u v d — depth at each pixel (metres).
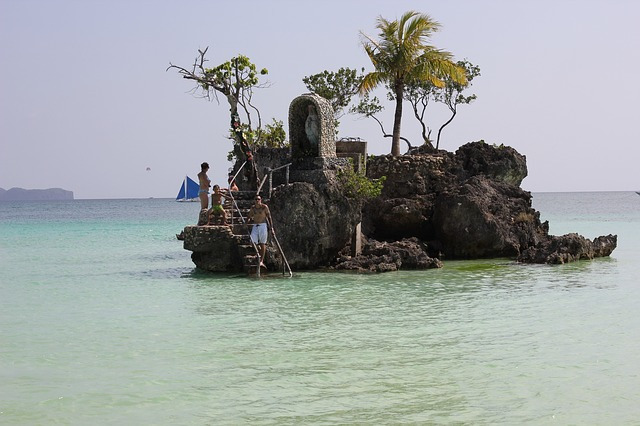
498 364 14.41
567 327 18.06
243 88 38.53
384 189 35.81
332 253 30.22
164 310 20.59
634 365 14.31
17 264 33.44
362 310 20.52
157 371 14.02
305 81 50.16
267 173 30.19
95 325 18.47
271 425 11.05
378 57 40.84
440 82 42.09
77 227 71.50
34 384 13.20
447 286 25.30
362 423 11.10
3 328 18.12
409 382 13.21
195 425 11.08
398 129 41.34
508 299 22.42
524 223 36.53
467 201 34.12
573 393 12.52
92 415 11.54
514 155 40.69
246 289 24.56
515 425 11.01
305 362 14.63
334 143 32.31
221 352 15.52
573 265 31.69
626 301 21.97
